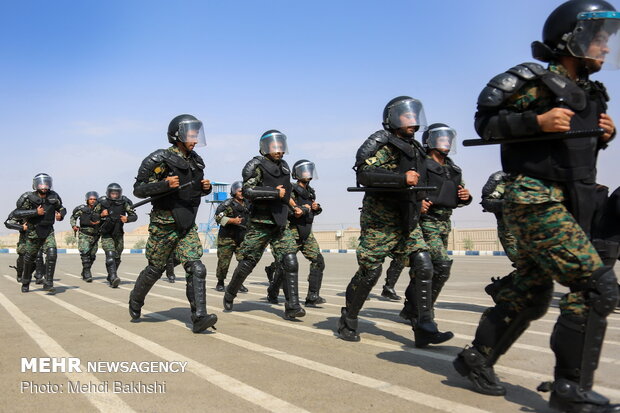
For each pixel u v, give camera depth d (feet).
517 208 10.03
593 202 9.95
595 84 10.32
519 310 10.67
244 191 22.06
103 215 36.78
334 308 25.67
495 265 58.08
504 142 10.10
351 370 13.06
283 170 22.72
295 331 18.75
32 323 20.27
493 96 10.06
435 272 20.01
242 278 23.63
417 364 13.71
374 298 29.25
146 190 18.28
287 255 21.95
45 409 10.27
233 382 12.01
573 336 9.37
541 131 9.45
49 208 31.96
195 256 18.70
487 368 11.02
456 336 17.69
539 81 9.94
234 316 22.66
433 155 21.61
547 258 9.68
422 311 15.72
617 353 14.75
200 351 15.23
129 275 48.37
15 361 13.98
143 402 10.64
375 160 15.20
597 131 9.11
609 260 18.78
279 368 13.25
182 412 10.05
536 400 10.68
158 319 21.35
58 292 32.96
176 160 18.57
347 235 117.91
